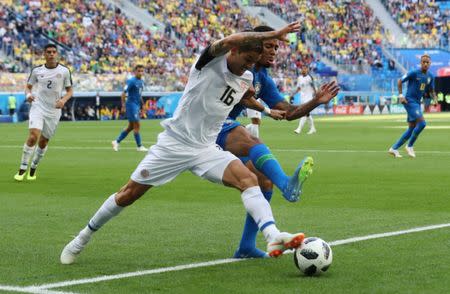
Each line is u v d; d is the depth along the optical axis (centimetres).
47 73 3039
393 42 13262
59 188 2728
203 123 1380
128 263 1446
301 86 6750
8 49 9819
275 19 12962
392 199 2367
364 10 13625
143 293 1203
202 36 11975
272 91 1622
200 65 1344
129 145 5066
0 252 1564
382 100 12325
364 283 1256
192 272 1360
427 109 12538
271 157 1437
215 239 1703
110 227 1872
